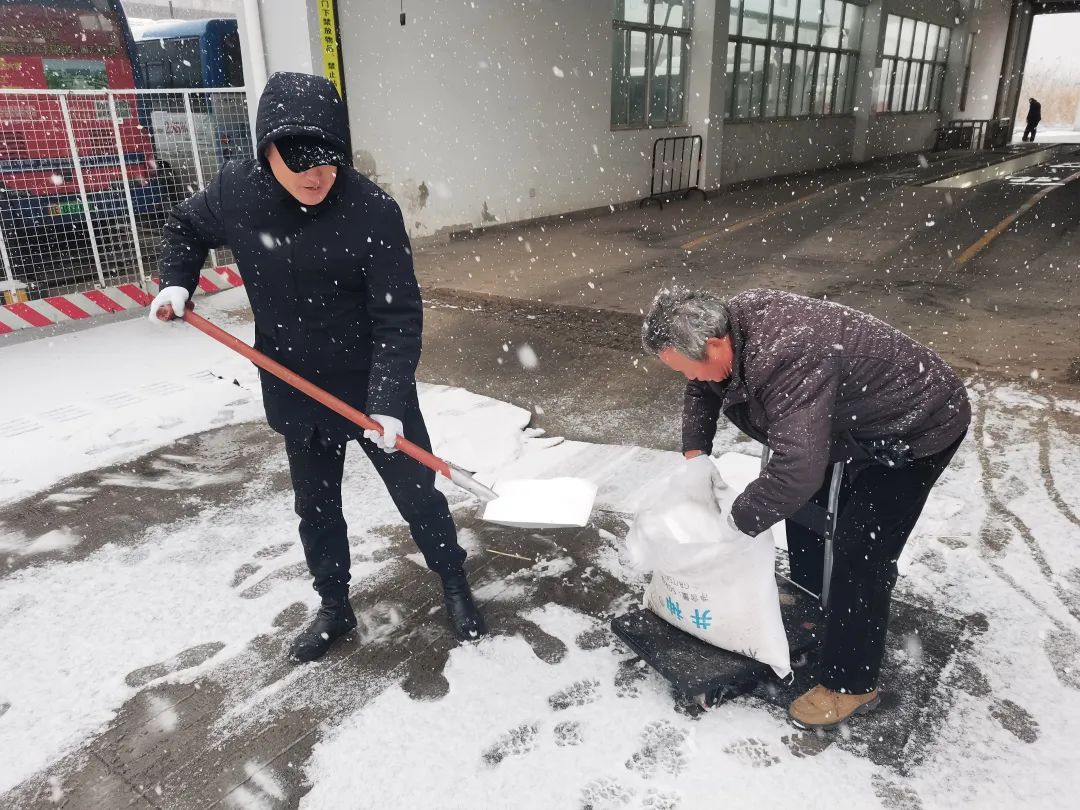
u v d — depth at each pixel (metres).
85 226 5.88
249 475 3.38
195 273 1.89
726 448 3.48
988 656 2.10
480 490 2.02
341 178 1.70
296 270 1.73
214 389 4.41
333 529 2.14
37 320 5.27
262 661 2.18
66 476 3.36
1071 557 2.53
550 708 1.96
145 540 2.85
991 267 7.12
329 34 7.30
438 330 5.56
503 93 9.65
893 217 10.33
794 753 1.79
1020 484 3.02
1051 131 37.56
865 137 19.42
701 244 8.98
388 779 1.75
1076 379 4.14
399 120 8.41
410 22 8.20
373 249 1.73
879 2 17.95
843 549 1.74
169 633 2.31
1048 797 1.65
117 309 5.68
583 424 3.85
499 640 2.24
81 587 2.55
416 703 2.00
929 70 22.53
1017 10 26.23
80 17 6.21
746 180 15.23
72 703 2.03
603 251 8.66
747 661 1.94
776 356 1.52
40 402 4.21
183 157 6.26
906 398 1.60
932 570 2.48
